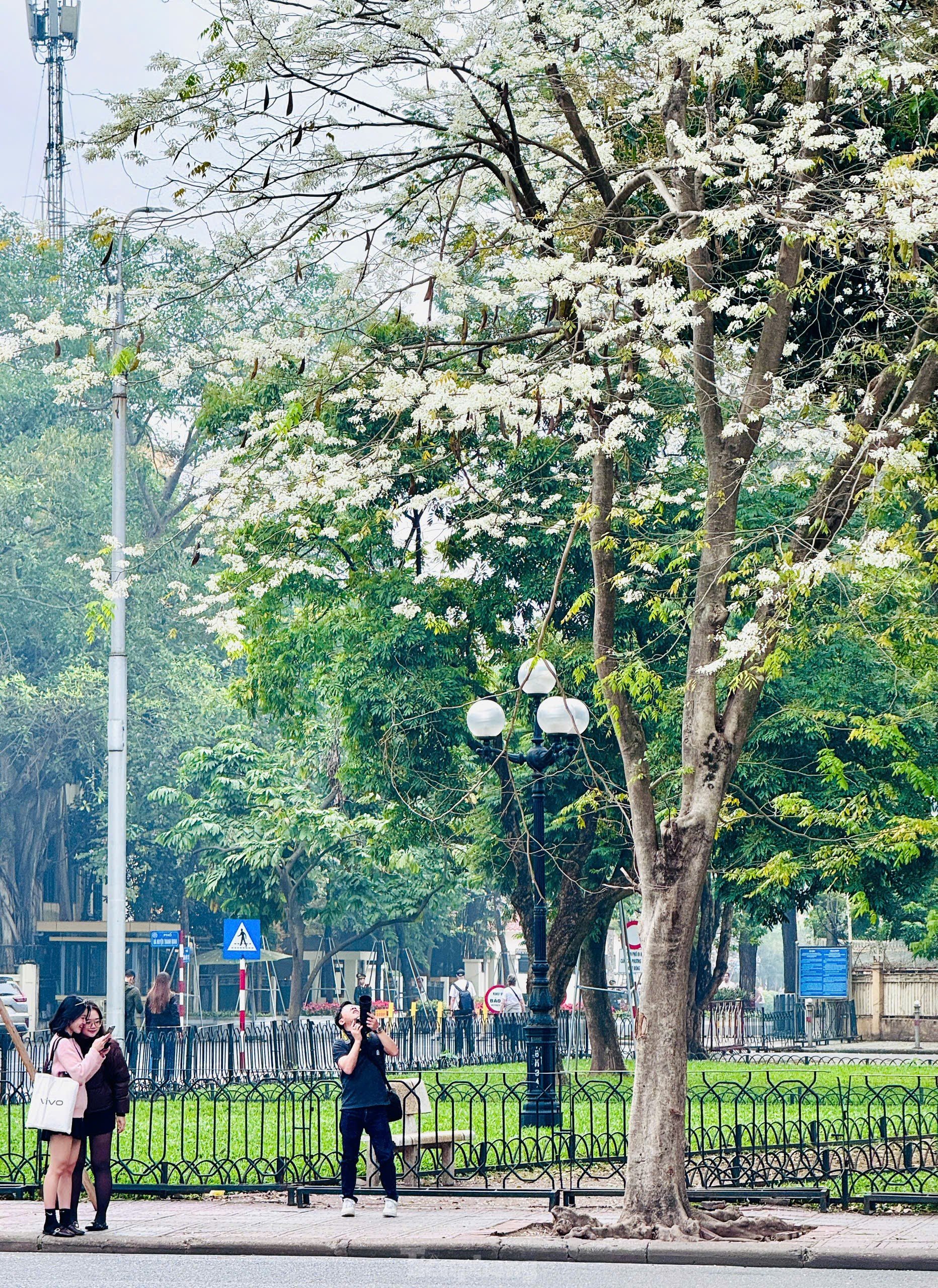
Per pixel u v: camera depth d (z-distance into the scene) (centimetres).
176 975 7381
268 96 1509
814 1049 4550
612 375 1756
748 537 2388
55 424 6769
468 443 2295
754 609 1909
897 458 1454
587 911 3309
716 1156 1808
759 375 1525
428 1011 5225
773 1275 1234
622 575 1573
